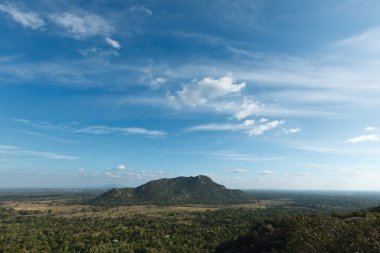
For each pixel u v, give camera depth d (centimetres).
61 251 13925
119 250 14275
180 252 13562
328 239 3419
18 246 14262
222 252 9894
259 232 9256
